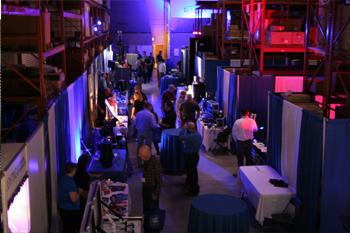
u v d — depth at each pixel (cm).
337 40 607
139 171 859
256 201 600
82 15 1075
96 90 1233
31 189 408
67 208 511
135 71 2028
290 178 617
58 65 1093
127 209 532
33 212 417
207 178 826
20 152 360
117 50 2241
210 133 998
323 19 660
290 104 611
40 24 570
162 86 1756
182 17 2216
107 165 658
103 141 670
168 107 930
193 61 1853
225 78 1058
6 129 666
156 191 568
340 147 505
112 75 1583
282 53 1515
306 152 549
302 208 558
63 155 612
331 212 522
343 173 512
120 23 2470
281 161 658
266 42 980
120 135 855
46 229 490
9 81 587
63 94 630
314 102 668
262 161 795
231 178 827
